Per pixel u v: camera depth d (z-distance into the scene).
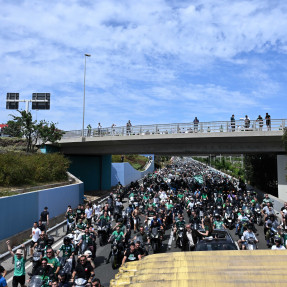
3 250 13.30
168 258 4.55
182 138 28.81
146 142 31.92
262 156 34.91
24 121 32.56
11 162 21.11
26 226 16.41
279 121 25.69
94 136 32.84
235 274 3.87
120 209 19.97
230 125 27.16
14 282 8.45
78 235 11.16
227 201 19.62
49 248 8.22
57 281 7.70
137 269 4.63
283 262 4.11
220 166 80.62
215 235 10.73
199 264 4.21
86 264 7.95
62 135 34.50
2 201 14.13
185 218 20.91
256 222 19.19
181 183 34.91
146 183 36.41
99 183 42.34
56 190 21.20
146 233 13.85
